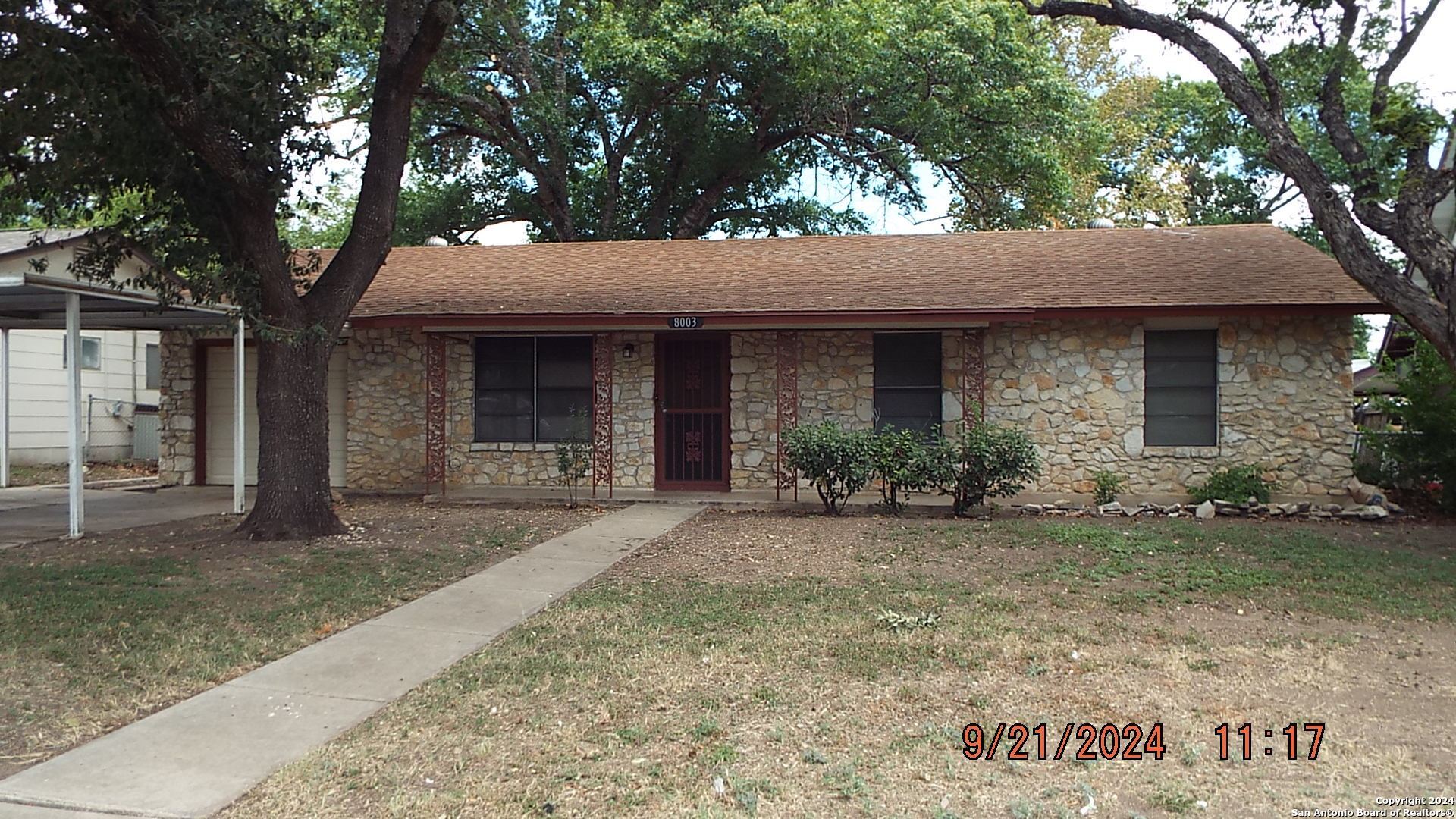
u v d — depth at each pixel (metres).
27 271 9.71
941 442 11.20
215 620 6.43
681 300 12.53
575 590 7.50
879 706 4.86
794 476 11.86
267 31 8.76
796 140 26.47
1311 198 9.93
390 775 4.07
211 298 9.06
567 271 14.70
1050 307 11.26
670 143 25.70
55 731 4.54
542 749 4.34
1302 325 11.65
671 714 4.74
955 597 7.13
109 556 8.70
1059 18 12.23
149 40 7.77
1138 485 11.95
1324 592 7.27
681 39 21.73
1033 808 3.76
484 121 24.33
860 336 12.73
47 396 17.94
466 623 6.51
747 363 13.03
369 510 11.88
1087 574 7.87
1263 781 4.01
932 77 20.86
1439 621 6.48
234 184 8.68
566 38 24.03
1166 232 14.74
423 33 9.47
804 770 4.09
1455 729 4.56
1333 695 5.04
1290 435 11.66
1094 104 26.19
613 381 13.27
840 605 6.89
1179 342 12.06
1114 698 4.97
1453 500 11.12
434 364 13.40
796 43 20.84
